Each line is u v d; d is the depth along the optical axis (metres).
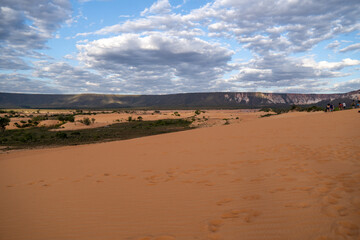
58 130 69.00
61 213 4.14
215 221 3.31
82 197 4.94
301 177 5.00
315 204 3.51
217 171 6.23
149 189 5.12
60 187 5.93
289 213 3.30
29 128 77.25
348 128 12.81
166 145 12.48
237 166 6.58
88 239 3.13
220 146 10.54
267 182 4.86
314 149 8.12
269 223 3.07
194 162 7.62
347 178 4.66
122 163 8.47
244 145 10.25
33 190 5.88
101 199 4.71
